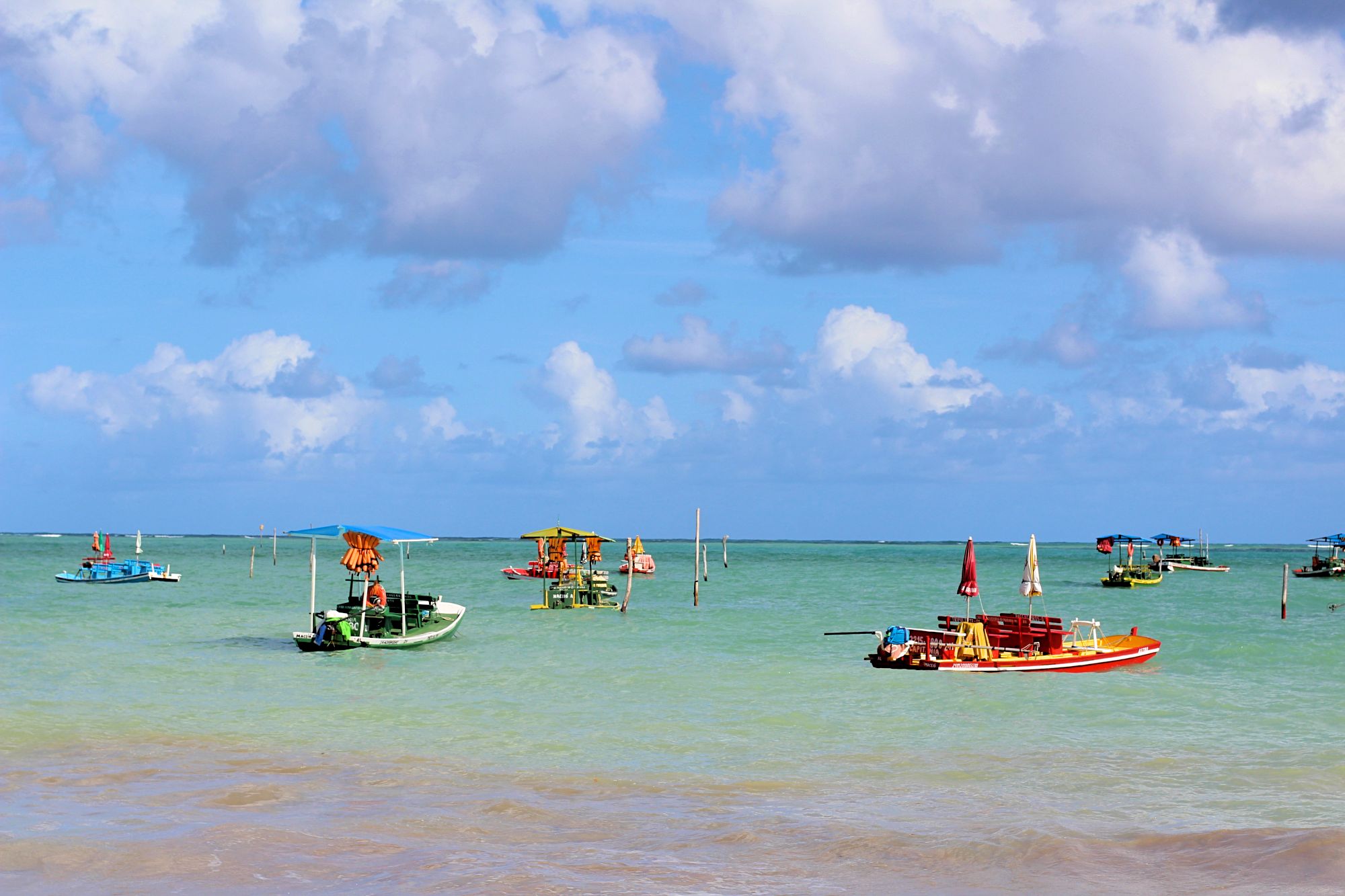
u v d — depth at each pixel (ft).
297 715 76.18
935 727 72.54
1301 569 336.29
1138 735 69.97
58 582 264.11
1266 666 104.94
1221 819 48.52
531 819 47.75
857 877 38.99
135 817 46.88
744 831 45.55
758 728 72.08
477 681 94.17
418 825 46.09
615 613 178.70
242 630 142.61
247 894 36.04
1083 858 41.11
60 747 63.93
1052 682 92.99
